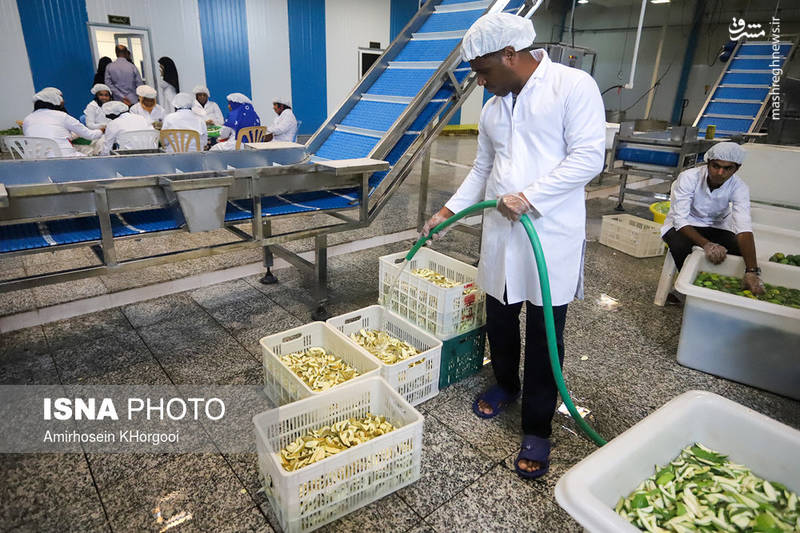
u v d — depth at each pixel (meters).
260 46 8.80
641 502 1.11
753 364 2.18
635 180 7.58
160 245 3.77
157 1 7.47
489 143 1.72
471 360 2.22
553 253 1.53
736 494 1.15
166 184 1.90
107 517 1.43
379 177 2.89
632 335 2.69
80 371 2.17
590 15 14.99
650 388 2.20
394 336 2.26
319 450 1.51
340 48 9.93
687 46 13.55
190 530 1.40
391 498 1.55
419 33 3.53
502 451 1.78
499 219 1.61
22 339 2.42
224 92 8.62
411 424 1.52
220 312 2.77
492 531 1.45
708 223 2.86
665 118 14.51
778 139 4.63
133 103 6.48
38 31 6.64
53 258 3.40
